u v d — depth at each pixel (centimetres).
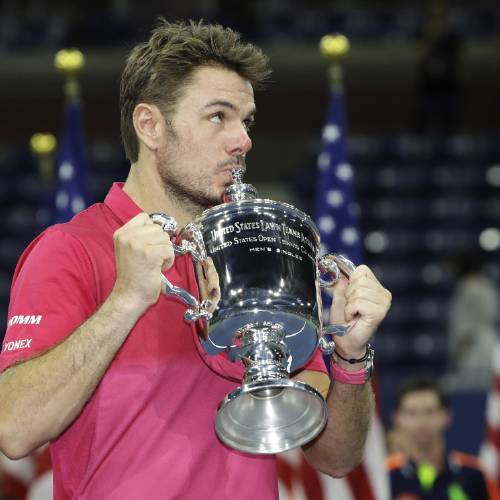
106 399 690
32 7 4903
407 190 3716
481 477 1623
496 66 4753
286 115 4697
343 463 795
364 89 4841
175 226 666
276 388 685
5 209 3731
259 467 722
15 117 4634
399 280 3388
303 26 4775
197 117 711
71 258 707
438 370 3081
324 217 1659
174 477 688
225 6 4638
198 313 662
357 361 750
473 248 3591
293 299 655
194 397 704
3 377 677
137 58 739
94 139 4600
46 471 1538
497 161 3791
